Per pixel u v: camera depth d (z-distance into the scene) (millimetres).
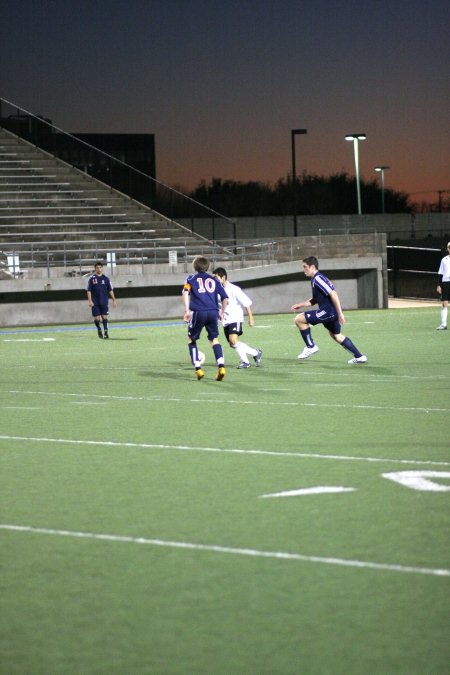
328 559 11750
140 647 9172
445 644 9125
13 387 30797
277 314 74625
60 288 69000
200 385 30250
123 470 17328
